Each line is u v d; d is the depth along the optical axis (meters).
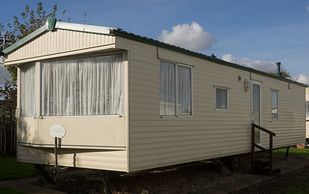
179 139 9.18
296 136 16.19
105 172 8.34
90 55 8.30
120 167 7.81
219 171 11.73
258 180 10.82
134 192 8.67
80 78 8.47
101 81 8.16
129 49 7.82
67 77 8.66
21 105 9.68
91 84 8.30
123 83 7.83
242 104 12.20
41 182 9.57
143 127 8.09
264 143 13.38
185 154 9.35
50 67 8.93
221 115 11.02
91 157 8.31
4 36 17.66
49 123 8.83
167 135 8.78
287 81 15.48
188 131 9.52
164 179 10.36
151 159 8.26
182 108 9.41
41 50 8.93
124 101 7.78
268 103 13.89
